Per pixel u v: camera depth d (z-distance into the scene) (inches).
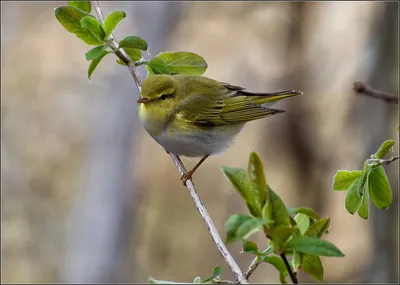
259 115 303.6
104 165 591.8
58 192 698.2
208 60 732.7
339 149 642.2
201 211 240.7
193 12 689.0
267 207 166.2
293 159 662.5
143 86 283.3
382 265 463.8
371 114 480.4
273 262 186.1
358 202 187.6
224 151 307.3
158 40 588.4
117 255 592.7
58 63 744.3
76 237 597.0
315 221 193.9
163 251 691.4
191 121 291.3
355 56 657.0
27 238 665.0
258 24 719.1
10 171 692.7
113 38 257.1
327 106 653.9
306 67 680.4
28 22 737.6
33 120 721.6
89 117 687.1
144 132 707.4
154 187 713.0
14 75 728.3
